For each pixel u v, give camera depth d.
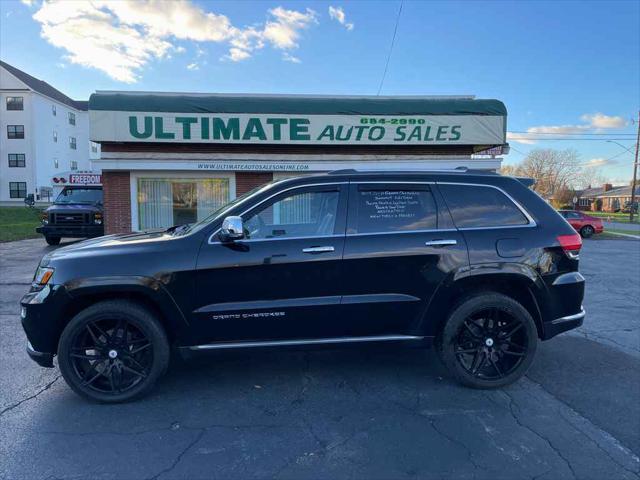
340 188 4.14
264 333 3.96
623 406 3.83
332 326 4.01
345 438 3.31
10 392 4.05
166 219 13.20
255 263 3.86
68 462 2.99
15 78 46.12
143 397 3.92
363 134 13.20
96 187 16.34
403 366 4.71
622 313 7.01
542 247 4.15
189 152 13.21
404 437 3.33
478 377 4.12
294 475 2.88
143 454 3.09
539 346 5.39
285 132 12.97
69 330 3.73
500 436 3.34
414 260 4.01
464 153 14.12
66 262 3.77
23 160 46.91
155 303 3.90
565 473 2.90
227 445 3.21
